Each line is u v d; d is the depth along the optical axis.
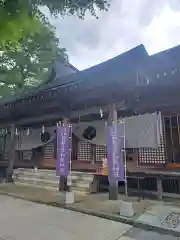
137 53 6.09
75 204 6.49
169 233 4.33
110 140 7.03
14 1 2.89
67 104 9.20
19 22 3.02
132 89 6.97
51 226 4.80
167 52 5.57
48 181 9.98
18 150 12.95
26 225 4.89
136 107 7.92
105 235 4.25
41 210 6.16
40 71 15.00
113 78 7.02
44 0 4.16
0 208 6.46
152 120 7.18
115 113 7.48
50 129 11.69
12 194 8.28
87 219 5.27
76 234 4.31
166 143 7.64
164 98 7.29
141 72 6.29
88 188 8.29
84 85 7.77
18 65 13.25
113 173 6.81
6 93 14.85
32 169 11.50
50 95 8.96
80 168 10.30
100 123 9.67
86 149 10.38
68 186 8.37
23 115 11.90
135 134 7.48
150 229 4.55
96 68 7.12
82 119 10.49
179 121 7.35
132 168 8.17
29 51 12.62
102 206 6.20
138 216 5.23
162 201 6.64
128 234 4.31
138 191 8.00
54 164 11.67
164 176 6.83
